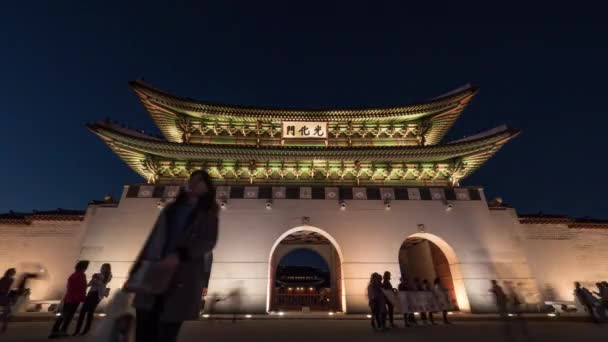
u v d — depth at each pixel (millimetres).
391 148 27266
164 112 30375
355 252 24672
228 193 26125
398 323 17828
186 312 3182
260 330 14477
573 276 26047
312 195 26422
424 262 30969
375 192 26797
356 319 19516
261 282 23422
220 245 24328
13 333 12602
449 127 33469
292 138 31094
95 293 12328
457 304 24625
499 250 25094
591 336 12820
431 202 26531
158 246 3238
